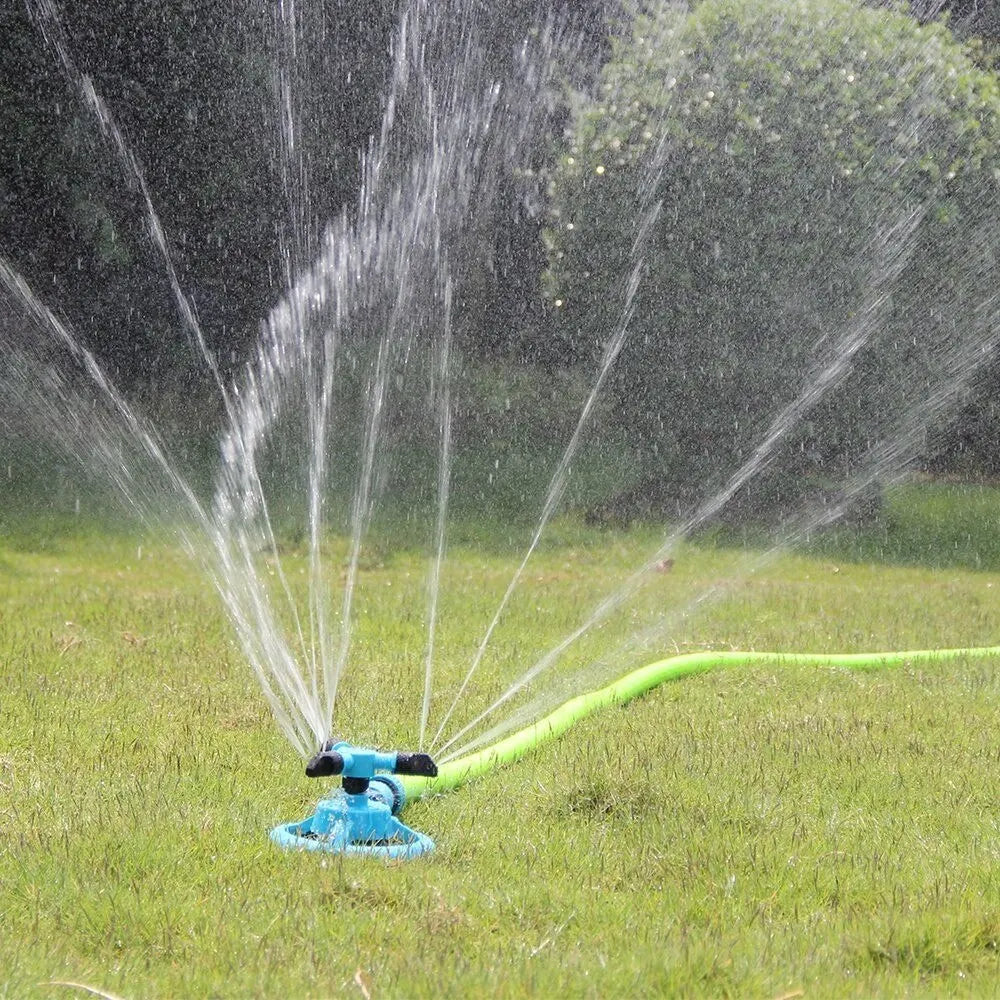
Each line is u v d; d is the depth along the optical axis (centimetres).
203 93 4269
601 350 4066
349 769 1098
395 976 823
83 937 892
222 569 3033
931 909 963
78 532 3297
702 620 2467
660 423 4003
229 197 4288
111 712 1552
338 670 1866
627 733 1532
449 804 1230
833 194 3847
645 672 1842
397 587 2842
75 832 1080
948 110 3828
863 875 1055
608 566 3344
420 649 2070
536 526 3744
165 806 1163
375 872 1009
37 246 4138
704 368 3997
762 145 3847
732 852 1099
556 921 940
